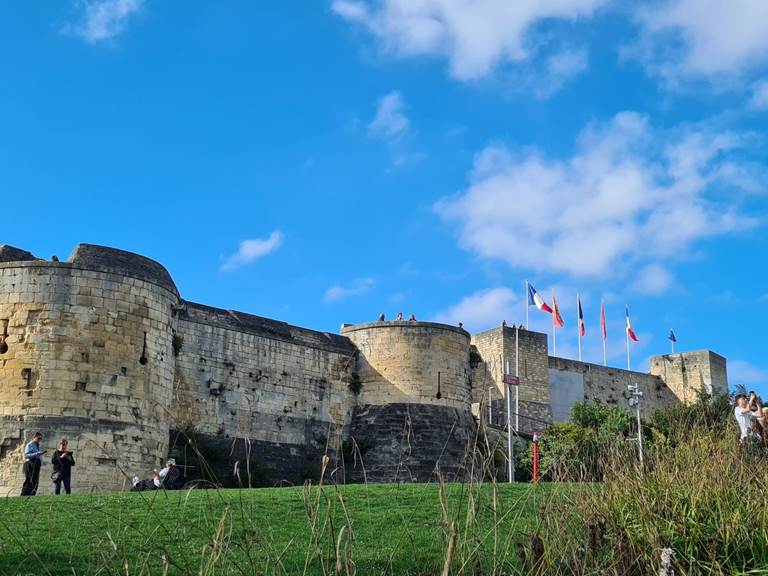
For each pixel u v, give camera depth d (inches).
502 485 866.8
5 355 1322.6
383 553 620.7
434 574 538.6
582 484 641.0
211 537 524.7
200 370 1654.8
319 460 1772.9
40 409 1295.5
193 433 1560.0
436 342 1893.5
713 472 657.0
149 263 1473.9
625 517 603.5
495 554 514.6
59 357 1323.8
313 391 1822.1
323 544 637.9
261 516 730.8
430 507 776.9
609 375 2984.7
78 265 1374.3
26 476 1071.6
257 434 1701.5
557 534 565.9
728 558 567.8
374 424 1834.4
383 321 1914.4
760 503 634.8
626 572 545.6
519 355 2672.2
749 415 884.6
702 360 3120.1
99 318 1363.2
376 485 944.9
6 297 1353.3
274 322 1835.6
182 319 1656.0
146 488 1286.9
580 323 3041.3
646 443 928.3
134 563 580.4
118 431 1331.2
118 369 1359.5
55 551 613.9
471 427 1891.0
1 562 585.3
